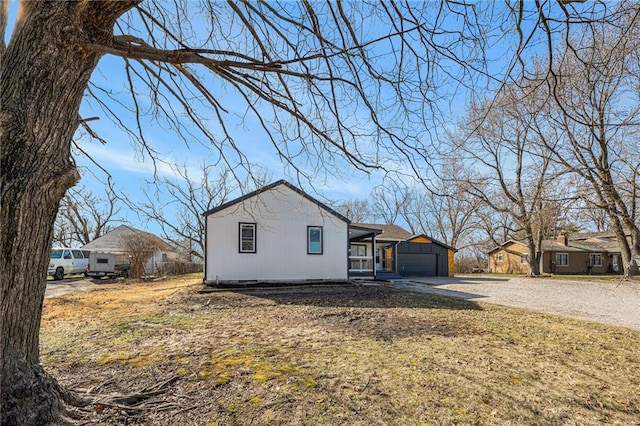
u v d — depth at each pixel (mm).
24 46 1988
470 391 3262
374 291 12047
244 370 3637
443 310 8109
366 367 3807
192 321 6449
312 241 14016
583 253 30844
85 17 2186
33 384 2119
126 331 5523
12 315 2006
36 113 1991
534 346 4969
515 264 31078
